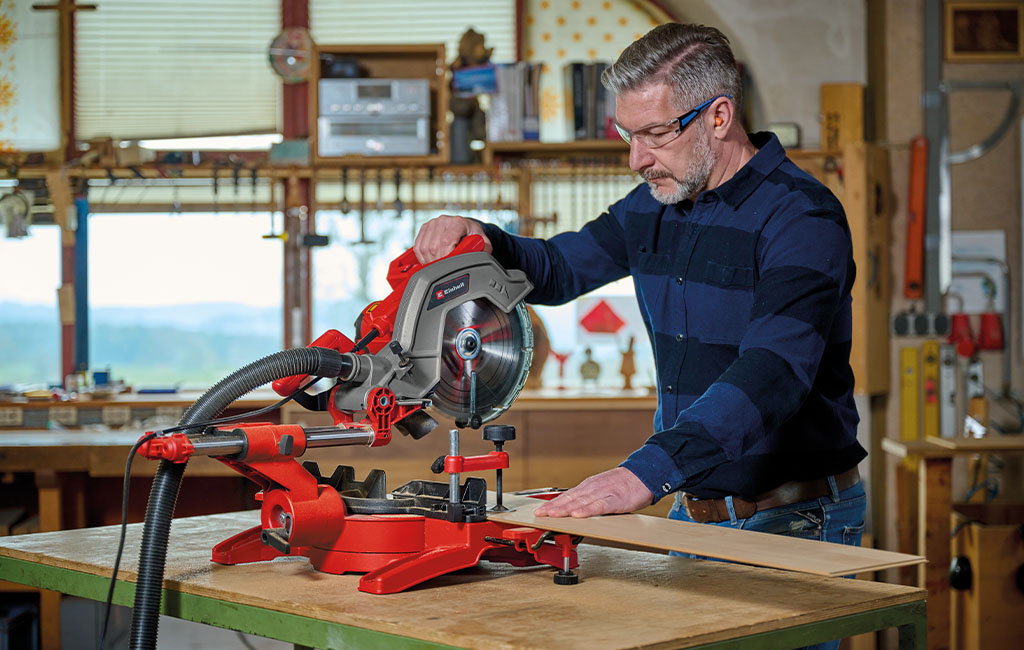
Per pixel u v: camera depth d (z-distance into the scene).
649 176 1.75
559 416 4.15
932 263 4.56
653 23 4.91
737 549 1.28
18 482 4.29
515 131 4.42
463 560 1.46
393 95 4.32
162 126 4.83
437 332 1.57
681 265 1.85
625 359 4.54
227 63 4.84
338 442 1.51
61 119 4.74
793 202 1.71
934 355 4.50
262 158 4.80
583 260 2.08
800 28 4.67
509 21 4.89
